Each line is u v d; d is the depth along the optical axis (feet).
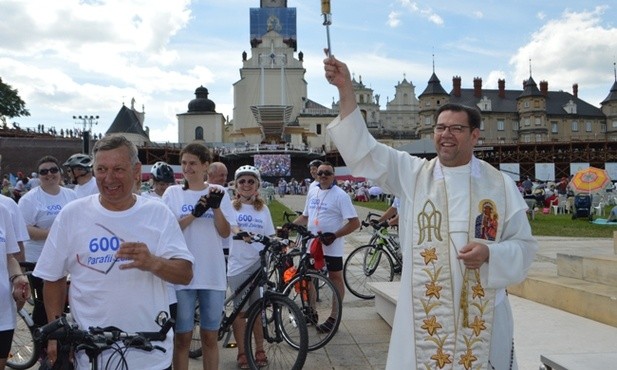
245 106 286.25
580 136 284.00
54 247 8.74
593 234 50.55
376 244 27.68
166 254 8.85
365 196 136.46
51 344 8.67
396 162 9.79
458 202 9.11
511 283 8.54
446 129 9.19
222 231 14.25
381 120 358.64
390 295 19.99
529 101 274.16
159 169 18.28
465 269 8.87
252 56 287.69
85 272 8.58
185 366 14.07
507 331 9.20
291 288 18.49
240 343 17.04
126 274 8.55
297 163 228.43
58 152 151.74
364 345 18.52
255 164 207.21
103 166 8.54
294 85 289.74
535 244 9.16
